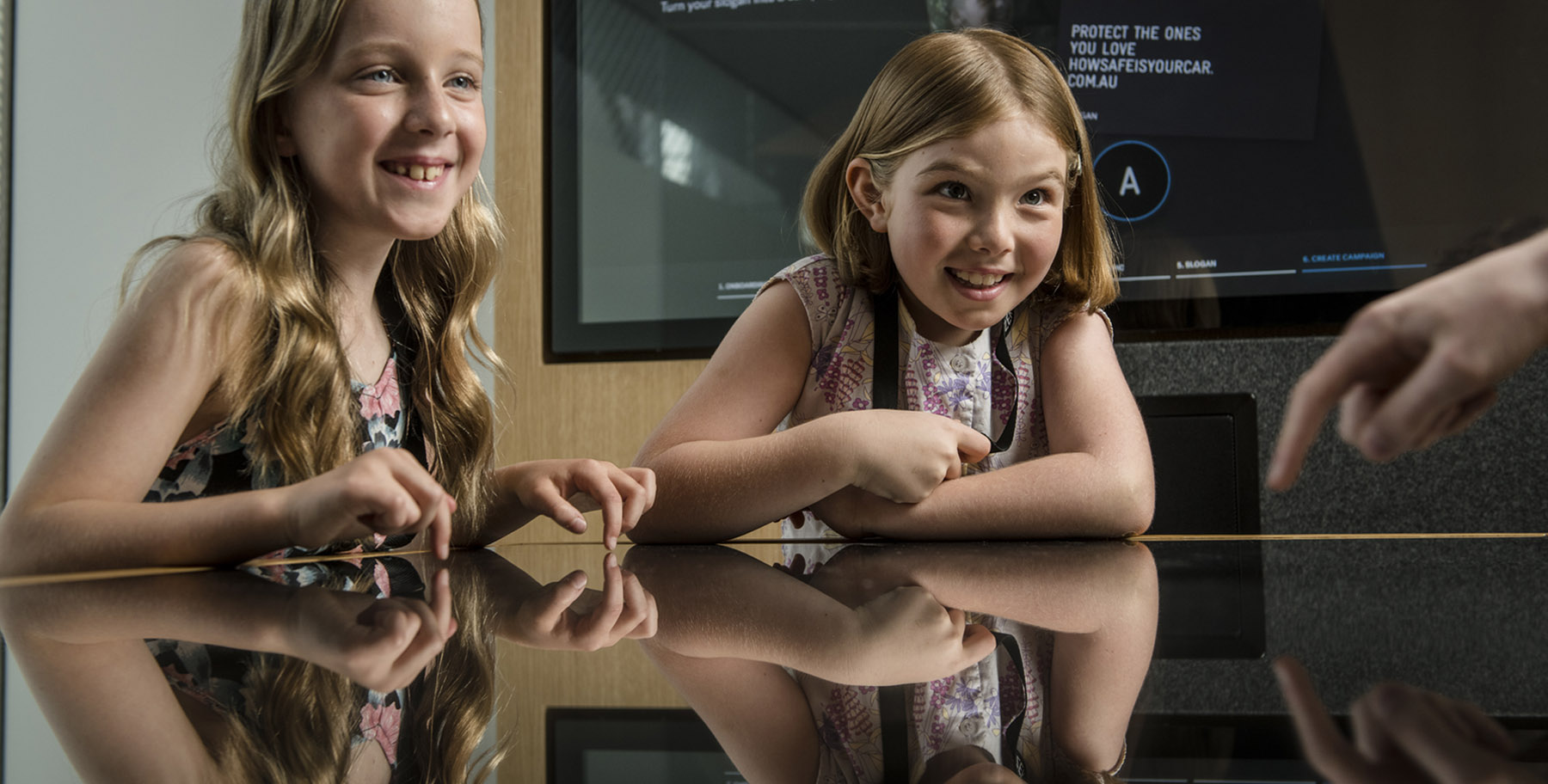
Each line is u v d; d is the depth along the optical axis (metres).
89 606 0.79
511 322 1.92
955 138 1.26
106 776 0.35
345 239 1.23
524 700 0.49
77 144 2.21
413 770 0.36
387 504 0.99
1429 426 0.52
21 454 2.20
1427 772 0.32
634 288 1.91
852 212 1.37
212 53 2.18
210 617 0.73
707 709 0.47
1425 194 1.77
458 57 1.21
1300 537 1.24
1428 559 1.01
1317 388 0.54
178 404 1.10
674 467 1.24
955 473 1.22
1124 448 1.25
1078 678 0.53
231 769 0.36
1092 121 1.81
